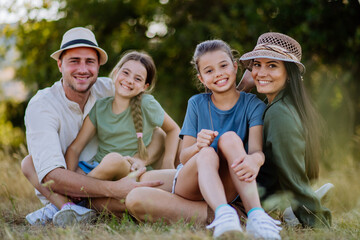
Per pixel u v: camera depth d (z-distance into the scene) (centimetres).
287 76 290
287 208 288
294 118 270
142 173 313
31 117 317
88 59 328
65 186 296
